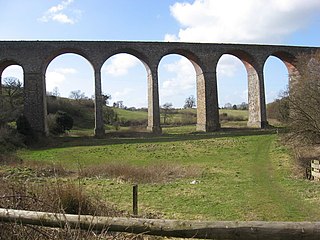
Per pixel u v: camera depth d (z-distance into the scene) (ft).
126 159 83.10
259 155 82.12
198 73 150.30
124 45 138.82
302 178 57.06
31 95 130.41
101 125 133.69
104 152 95.09
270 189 48.44
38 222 13.60
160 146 103.24
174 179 58.65
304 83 73.15
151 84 140.97
